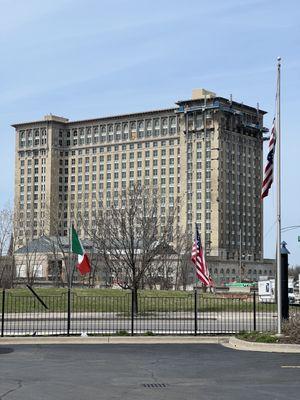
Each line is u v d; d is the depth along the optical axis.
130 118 194.12
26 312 35.41
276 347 21.03
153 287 84.19
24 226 135.38
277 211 24.16
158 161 187.88
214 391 13.51
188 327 29.91
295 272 174.12
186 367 17.06
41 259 106.50
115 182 194.38
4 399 12.52
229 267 169.88
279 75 24.55
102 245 70.75
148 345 22.83
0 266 81.12
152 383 14.53
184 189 180.00
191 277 106.12
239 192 182.00
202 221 175.75
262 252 186.75
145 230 60.50
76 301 41.78
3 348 21.66
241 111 183.75
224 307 40.84
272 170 24.77
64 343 23.39
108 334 24.97
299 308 38.41
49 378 15.16
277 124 24.39
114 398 12.73
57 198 194.88
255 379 15.07
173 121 187.12
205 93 181.12
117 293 52.12
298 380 14.91
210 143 177.38
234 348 21.78
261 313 38.09
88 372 16.16
